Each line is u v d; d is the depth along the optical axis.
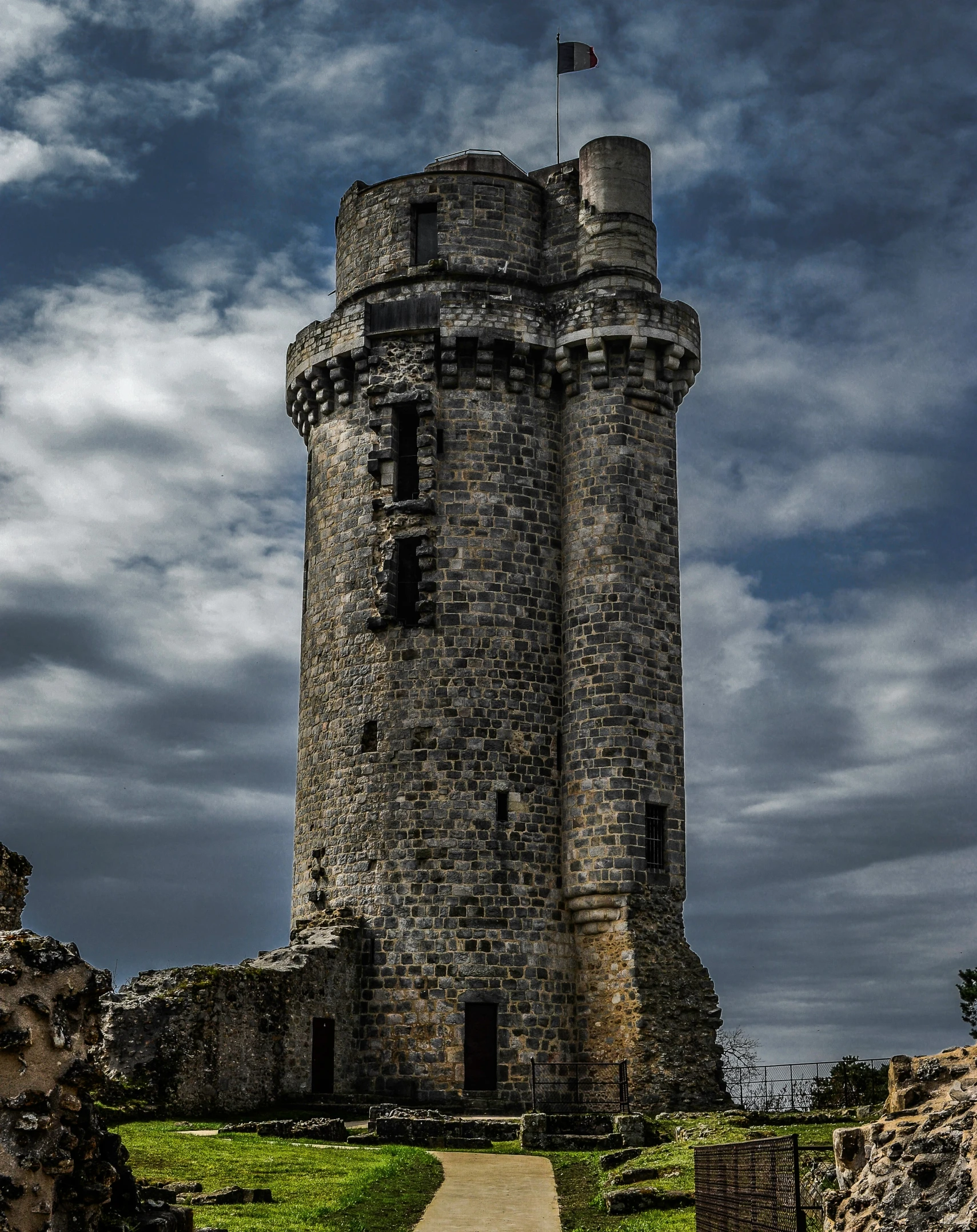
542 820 46.75
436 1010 44.84
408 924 45.59
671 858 46.41
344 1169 27.28
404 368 49.59
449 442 48.88
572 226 51.56
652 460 49.12
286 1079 41.09
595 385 49.19
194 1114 37.00
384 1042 44.97
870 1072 38.31
